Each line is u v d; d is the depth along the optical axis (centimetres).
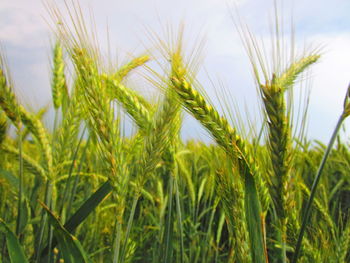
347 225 33
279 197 21
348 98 20
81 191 51
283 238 22
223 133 21
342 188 58
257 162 23
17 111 29
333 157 61
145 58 33
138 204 52
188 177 46
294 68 29
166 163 30
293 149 22
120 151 23
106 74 27
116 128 23
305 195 35
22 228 35
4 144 39
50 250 29
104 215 39
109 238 35
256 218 21
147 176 24
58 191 40
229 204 22
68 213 34
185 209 55
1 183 42
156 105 29
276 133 21
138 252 44
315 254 26
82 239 42
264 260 20
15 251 22
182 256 30
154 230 47
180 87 21
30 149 59
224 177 22
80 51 24
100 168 43
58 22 25
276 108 20
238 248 21
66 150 32
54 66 36
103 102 23
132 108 26
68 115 31
